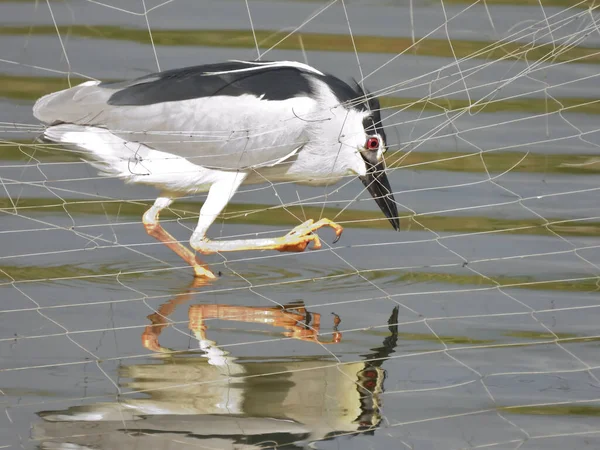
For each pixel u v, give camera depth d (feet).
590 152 47.78
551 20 51.88
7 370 30.81
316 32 57.26
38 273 38.04
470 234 41.39
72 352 32.01
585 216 42.42
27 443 27.17
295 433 28.02
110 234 41.57
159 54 54.95
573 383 30.55
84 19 58.90
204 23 58.80
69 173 45.98
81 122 39.09
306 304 36.06
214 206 39.47
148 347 32.55
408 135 48.26
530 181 45.52
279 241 38.65
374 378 30.86
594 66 51.93
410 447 27.40
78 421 28.17
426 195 44.70
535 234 41.11
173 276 38.70
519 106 51.03
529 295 36.35
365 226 42.75
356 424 28.32
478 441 27.55
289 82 39.68
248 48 55.83
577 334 33.50
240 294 36.96
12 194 43.91
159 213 44.04
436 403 29.53
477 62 52.39
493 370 31.35
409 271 38.68
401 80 51.75
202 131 38.75
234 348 32.63
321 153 40.34
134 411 28.81
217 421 28.30
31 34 57.00
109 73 53.11
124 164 39.37
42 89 51.96
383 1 59.47
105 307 35.50
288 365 31.55
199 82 39.34
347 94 40.32
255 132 38.86
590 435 27.86
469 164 47.11
